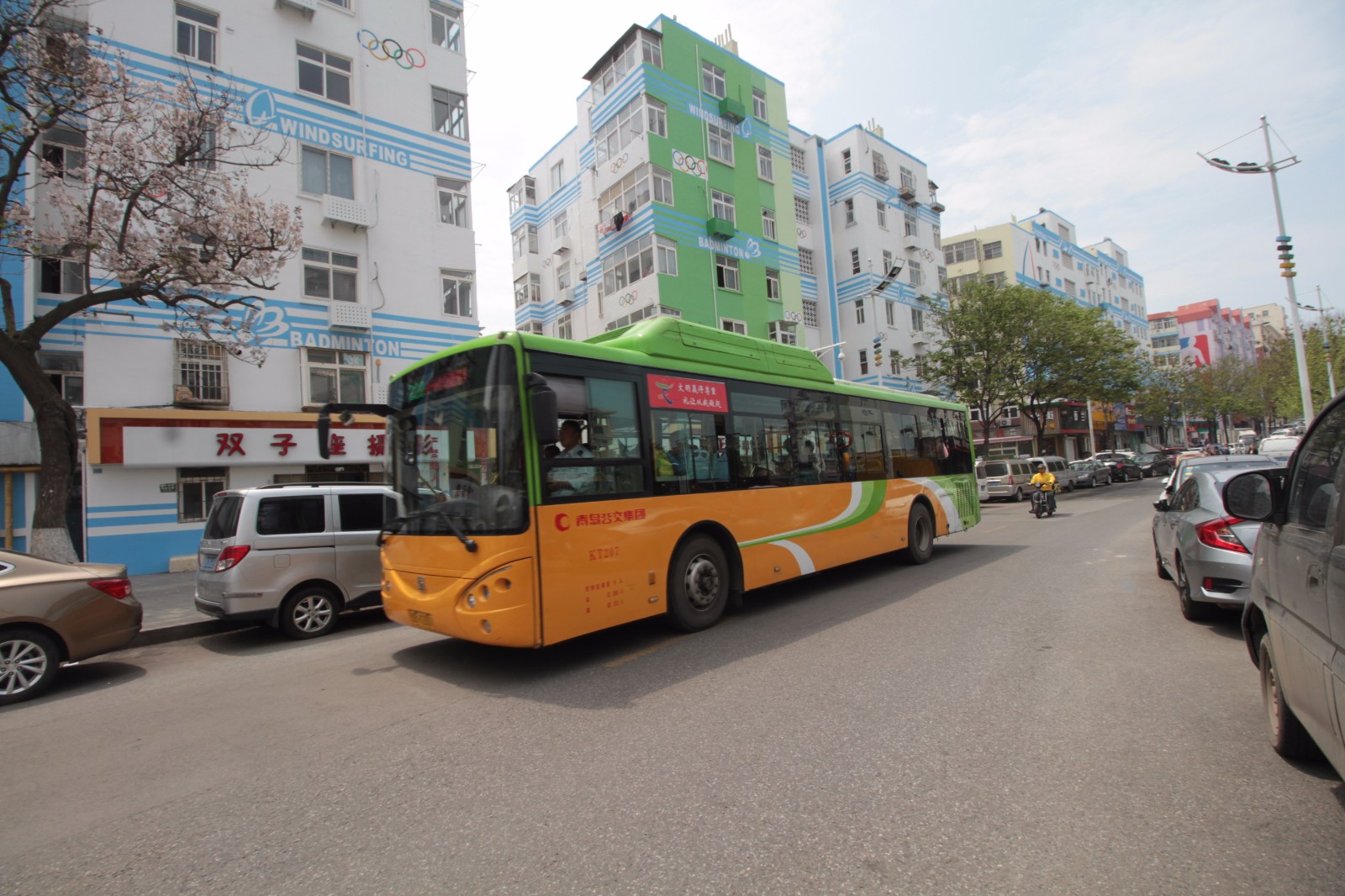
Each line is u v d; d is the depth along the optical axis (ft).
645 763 12.33
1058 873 8.45
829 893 8.23
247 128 54.08
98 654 20.26
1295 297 64.59
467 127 66.74
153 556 48.29
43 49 31.63
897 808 10.26
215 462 50.06
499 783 11.84
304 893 8.84
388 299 60.13
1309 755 11.16
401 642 23.85
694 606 22.48
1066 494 98.94
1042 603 24.47
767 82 99.30
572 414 19.29
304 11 57.21
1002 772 11.32
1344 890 7.92
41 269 46.91
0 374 45.11
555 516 18.13
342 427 55.62
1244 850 8.82
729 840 9.56
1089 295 187.32
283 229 38.34
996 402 100.07
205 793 12.07
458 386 19.17
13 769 13.74
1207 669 16.20
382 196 60.75
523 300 111.24
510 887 8.69
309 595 25.73
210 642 26.63
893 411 35.09
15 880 9.46
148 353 48.88
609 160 87.71
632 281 83.92
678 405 22.66
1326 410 10.07
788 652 19.40
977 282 97.40
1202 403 176.76
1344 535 8.38
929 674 16.72
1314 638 9.10
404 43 63.57
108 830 10.85
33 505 46.06
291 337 54.80
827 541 28.50
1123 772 11.12
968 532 52.70
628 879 8.71
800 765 11.91
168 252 32.68
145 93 36.22
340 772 12.75
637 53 83.56
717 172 88.84
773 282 95.25
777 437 26.76
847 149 115.14
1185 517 21.38
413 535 19.70
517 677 18.54
